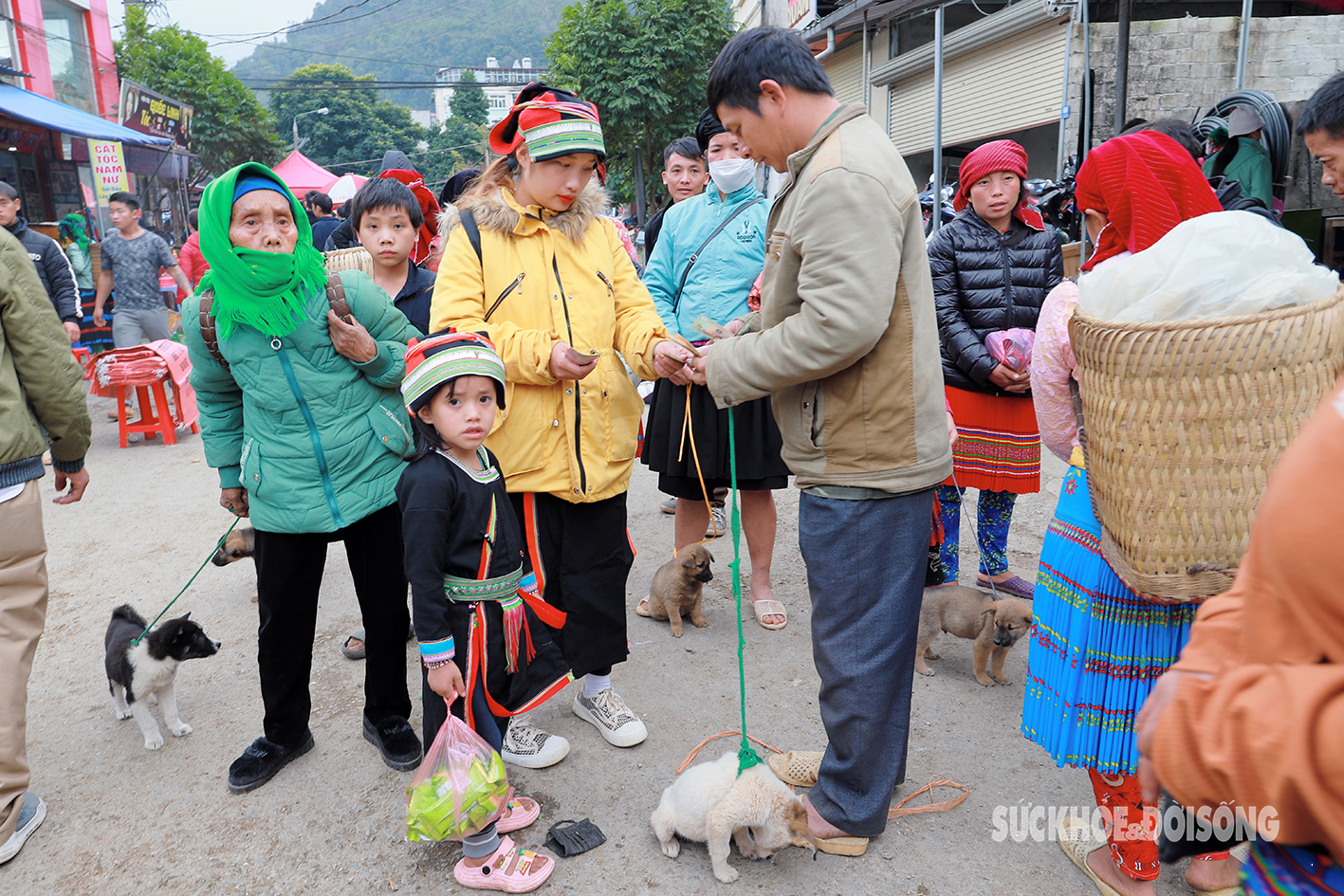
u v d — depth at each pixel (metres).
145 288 8.20
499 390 2.38
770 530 3.85
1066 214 7.71
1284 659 0.88
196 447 7.47
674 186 4.26
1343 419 0.80
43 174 17.48
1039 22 10.50
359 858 2.46
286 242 2.54
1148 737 1.07
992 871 2.30
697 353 2.57
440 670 2.24
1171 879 2.25
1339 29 10.12
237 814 2.68
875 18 10.42
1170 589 1.77
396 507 2.85
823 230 1.98
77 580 4.66
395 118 94.88
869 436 2.13
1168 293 1.73
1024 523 4.86
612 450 2.80
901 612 2.22
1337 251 6.28
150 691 3.03
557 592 2.87
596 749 2.95
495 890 2.29
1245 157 5.79
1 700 2.47
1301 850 0.95
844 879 2.30
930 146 13.33
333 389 2.65
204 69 37.19
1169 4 10.76
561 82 25.61
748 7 22.64
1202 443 1.68
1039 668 2.20
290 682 2.83
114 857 2.50
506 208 2.65
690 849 2.45
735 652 3.61
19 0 17.95
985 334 3.79
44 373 2.57
